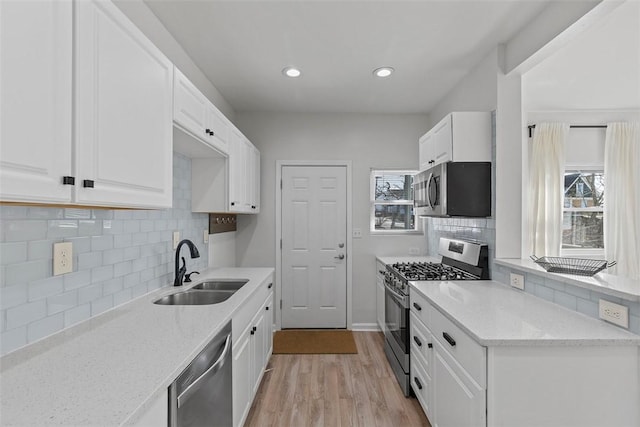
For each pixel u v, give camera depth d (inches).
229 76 110.0
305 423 80.7
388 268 114.1
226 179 97.5
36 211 45.5
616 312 53.4
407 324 92.0
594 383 49.3
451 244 114.0
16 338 42.8
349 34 85.0
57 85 33.2
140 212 72.4
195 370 45.5
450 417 62.2
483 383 49.8
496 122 90.7
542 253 116.9
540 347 49.2
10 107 28.1
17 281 42.9
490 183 93.2
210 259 117.4
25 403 31.0
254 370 83.8
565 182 132.3
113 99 42.1
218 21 78.9
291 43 89.4
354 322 148.6
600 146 127.3
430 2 72.3
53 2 32.7
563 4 68.6
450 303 68.6
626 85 103.5
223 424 58.0
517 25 81.0
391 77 111.3
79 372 37.3
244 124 148.0
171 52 85.0
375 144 149.4
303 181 149.0
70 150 35.0
